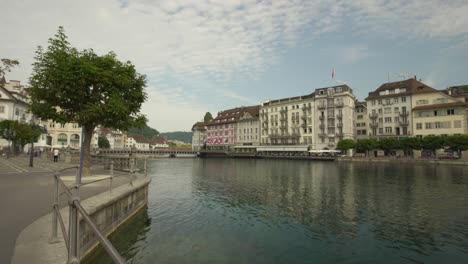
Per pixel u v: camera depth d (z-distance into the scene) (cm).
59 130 7712
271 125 9838
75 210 365
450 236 1278
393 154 7044
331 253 1088
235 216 1586
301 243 1180
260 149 9575
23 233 691
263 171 4456
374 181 3070
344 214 1648
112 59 1688
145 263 952
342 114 8175
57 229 709
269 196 2189
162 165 6159
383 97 7600
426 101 6888
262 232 1317
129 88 1769
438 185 2741
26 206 971
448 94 6981
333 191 2422
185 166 5806
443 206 1841
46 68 1550
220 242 1175
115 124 1766
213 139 11988
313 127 8756
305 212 1686
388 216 1598
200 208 1762
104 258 909
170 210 1697
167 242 1153
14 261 532
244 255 1050
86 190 1279
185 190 2489
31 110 1597
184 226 1377
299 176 3647
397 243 1191
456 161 5375
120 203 1205
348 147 7312
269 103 9988
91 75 1538
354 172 4172
